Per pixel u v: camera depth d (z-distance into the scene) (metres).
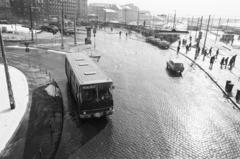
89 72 15.18
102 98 13.59
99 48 42.06
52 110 14.91
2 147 10.50
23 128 12.38
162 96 19.03
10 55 31.44
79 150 11.03
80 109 13.27
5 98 16.33
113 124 13.84
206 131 13.45
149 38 56.34
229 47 52.56
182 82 23.39
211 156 11.08
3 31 51.38
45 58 30.48
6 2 111.38
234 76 25.97
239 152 11.48
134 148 11.44
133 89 20.44
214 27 127.94
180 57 37.31
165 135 12.81
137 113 15.53
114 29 91.31
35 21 94.25
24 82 20.11
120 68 27.98
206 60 34.75
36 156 10.03
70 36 56.69
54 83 20.22
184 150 11.46
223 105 17.58
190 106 17.11
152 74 26.00
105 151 11.07
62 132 12.56
